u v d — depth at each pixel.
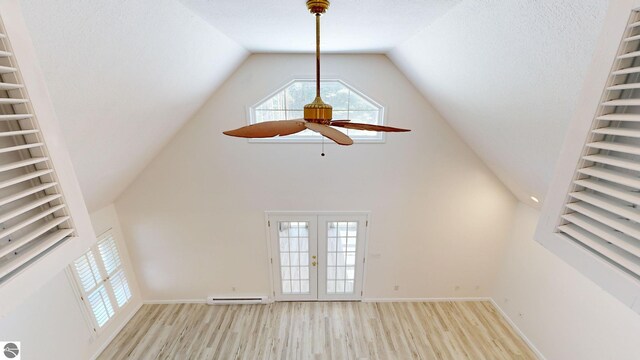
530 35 1.40
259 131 1.17
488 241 4.09
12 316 2.53
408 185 3.84
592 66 0.83
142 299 4.35
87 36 1.40
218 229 4.05
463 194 3.86
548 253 3.34
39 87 0.92
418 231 4.05
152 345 3.61
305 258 4.24
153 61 1.98
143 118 2.59
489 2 1.42
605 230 0.83
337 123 1.54
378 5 1.69
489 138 2.88
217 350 3.54
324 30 2.25
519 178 3.12
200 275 4.27
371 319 4.06
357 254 4.18
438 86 2.80
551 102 1.68
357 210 3.96
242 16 1.91
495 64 1.81
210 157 3.71
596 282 0.83
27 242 0.88
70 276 3.12
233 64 3.12
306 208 3.96
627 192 0.77
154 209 3.91
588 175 0.90
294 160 3.74
